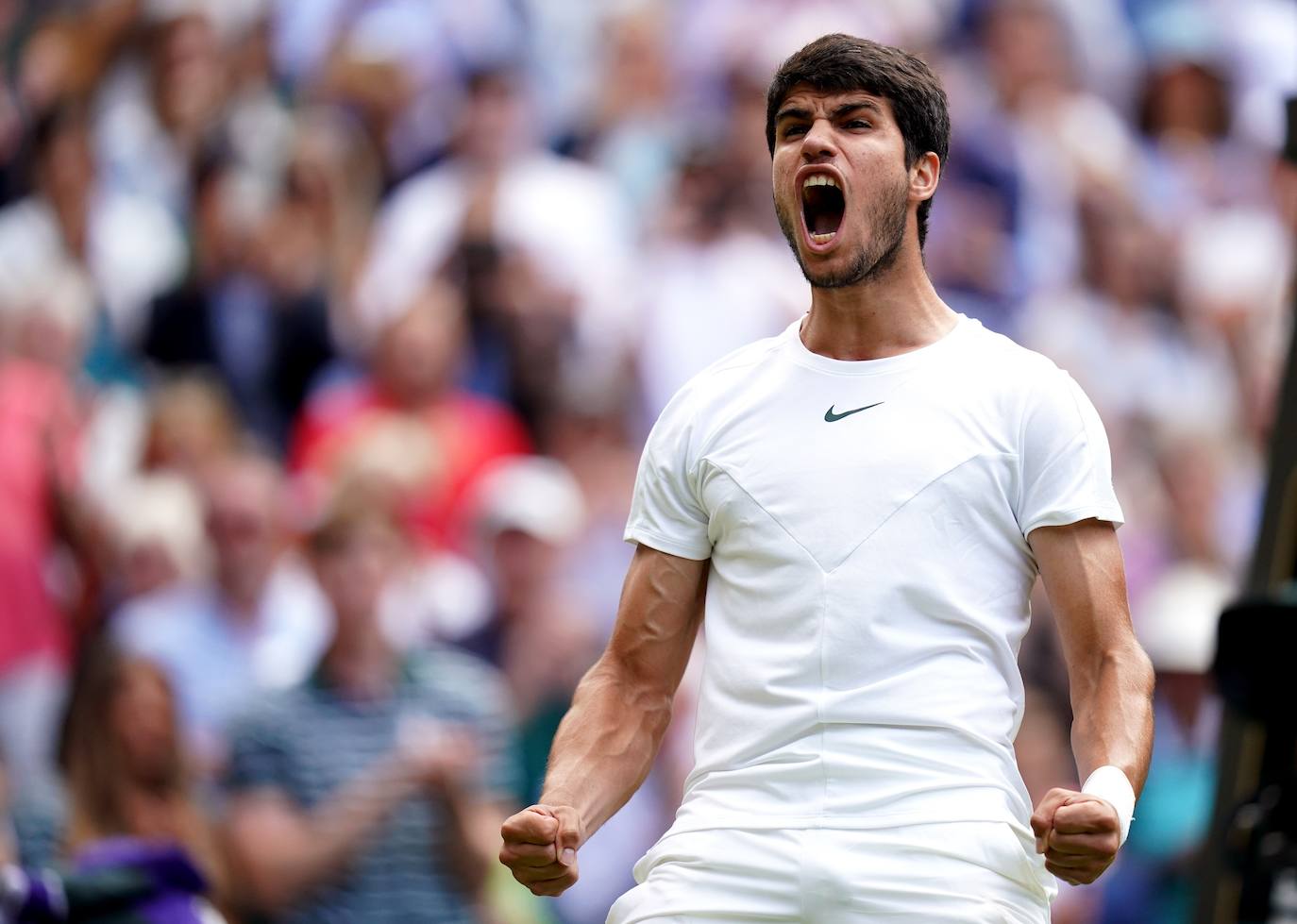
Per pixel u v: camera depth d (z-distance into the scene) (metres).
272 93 37.16
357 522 24.66
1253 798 17.03
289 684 24.72
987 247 37.88
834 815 10.50
